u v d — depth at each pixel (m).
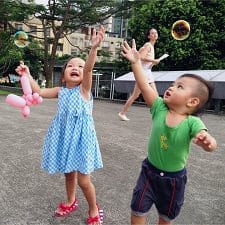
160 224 2.32
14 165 3.89
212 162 4.25
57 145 2.59
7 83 30.78
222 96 9.53
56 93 2.80
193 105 2.13
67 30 21.52
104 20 21.25
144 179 2.23
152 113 2.26
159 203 2.23
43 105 9.84
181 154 2.13
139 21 17.27
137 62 2.33
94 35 2.56
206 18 15.62
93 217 2.61
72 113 2.59
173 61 15.98
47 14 20.55
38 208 2.84
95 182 3.44
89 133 2.60
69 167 2.53
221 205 3.02
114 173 3.72
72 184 2.76
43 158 2.64
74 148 2.55
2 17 20.33
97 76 16.72
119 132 5.79
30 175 3.60
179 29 4.27
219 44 15.89
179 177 2.16
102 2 20.00
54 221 2.63
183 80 2.17
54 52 21.33
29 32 22.12
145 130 6.08
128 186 3.36
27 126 6.07
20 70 2.86
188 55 15.53
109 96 16.02
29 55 29.44
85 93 2.65
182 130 2.09
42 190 3.22
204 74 10.45
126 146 4.86
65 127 2.58
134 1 19.61
